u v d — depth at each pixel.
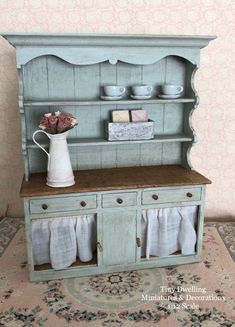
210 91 2.59
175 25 2.44
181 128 2.44
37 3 2.28
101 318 1.68
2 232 2.51
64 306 1.77
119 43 1.94
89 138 2.29
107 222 2.02
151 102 2.12
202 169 2.76
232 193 2.84
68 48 1.92
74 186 1.98
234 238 2.51
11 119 2.47
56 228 1.97
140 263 2.14
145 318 1.69
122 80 2.27
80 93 2.24
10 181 2.61
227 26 2.48
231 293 1.88
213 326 1.63
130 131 2.17
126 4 2.35
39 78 2.15
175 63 2.31
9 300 1.81
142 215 2.10
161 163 2.48
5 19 2.29
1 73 2.38
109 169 2.37
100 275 2.08
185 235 2.15
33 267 1.97
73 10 2.32
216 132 2.69
